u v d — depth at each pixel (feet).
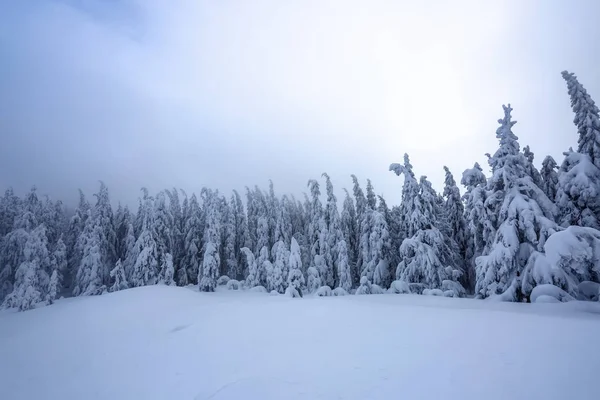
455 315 36.40
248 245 153.79
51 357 34.19
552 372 18.07
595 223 55.88
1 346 39.70
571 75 61.77
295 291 84.23
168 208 147.23
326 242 111.96
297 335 32.30
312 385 20.04
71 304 65.77
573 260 42.01
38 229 107.45
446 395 16.93
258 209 163.02
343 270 99.91
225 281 133.80
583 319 30.86
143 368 27.96
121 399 22.81
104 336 40.19
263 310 47.14
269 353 27.37
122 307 55.57
